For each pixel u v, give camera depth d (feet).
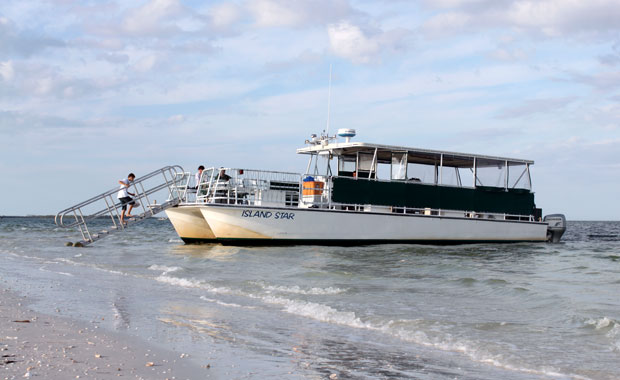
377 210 77.05
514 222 87.10
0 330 21.99
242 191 71.36
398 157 79.77
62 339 20.86
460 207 83.05
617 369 19.39
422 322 26.55
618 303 32.73
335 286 39.22
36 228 175.42
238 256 59.72
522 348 22.12
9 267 51.75
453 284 40.32
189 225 78.07
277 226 70.74
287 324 26.16
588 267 54.34
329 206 74.08
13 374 15.74
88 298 32.68
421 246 74.79
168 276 44.16
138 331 23.48
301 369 18.62
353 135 79.51
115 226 76.64
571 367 19.57
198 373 17.34
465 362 20.04
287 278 43.52
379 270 49.29
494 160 85.76
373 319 27.35
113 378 15.94
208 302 32.14
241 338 22.98
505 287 37.70
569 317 28.02
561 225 93.40
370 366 19.27
